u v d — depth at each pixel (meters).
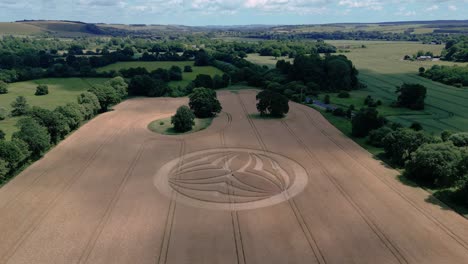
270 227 49.91
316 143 86.00
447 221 50.97
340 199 57.75
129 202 57.00
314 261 42.66
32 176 66.75
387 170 69.12
